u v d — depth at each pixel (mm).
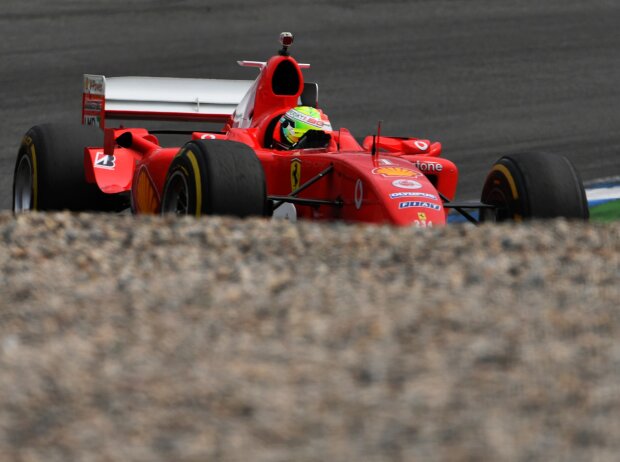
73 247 19406
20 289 16641
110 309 15383
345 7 75875
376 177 25219
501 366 12734
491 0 78375
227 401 11906
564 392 11938
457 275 16984
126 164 31656
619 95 60875
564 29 72375
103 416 11633
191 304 15523
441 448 10625
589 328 14078
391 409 11578
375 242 19547
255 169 24453
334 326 14328
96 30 70562
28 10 73875
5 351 13727
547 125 55844
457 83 62438
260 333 14164
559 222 21953
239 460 10508
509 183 26188
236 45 68938
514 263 17844
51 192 31500
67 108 56750
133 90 38594
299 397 11961
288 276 17016
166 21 72688
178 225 21000
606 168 48750
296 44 69062
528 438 10797
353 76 63344
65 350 13656
